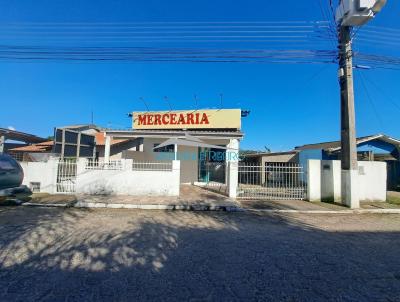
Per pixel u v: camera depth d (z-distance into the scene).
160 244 5.87
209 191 14.96
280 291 3.82
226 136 15.41
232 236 6.71
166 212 9.85
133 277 4.18
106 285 3.90
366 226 8.31
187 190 15.14
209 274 4.35
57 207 10.34
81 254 5.14
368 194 13.17
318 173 13.02
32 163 13.08
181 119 18.20
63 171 13.05
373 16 10.56
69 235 6.41
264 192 14.37
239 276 4.29
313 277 4.30
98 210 9.90
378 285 4.06
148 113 18.92
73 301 3.44
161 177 12.90
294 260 5.05
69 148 16.14
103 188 12.85
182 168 18.94
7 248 5.42
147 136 16.11
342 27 11.55
